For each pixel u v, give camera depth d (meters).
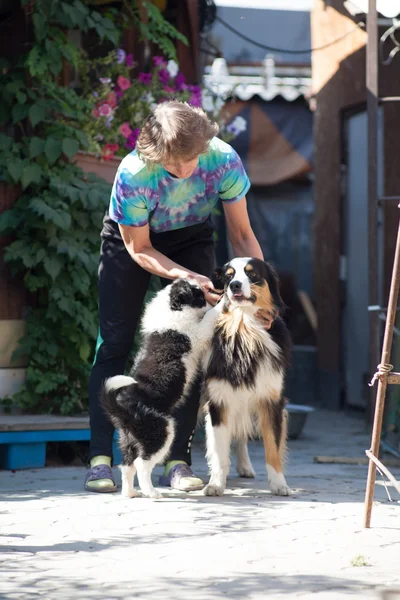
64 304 10.12
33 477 8.84
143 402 7.58
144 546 5.75
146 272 8.25
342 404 16.08
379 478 8.85
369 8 10.89
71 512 6.89
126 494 7.59
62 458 10.05
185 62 14.27
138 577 5.02
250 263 7.66
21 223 10.34
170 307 7.91
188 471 8.16
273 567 5.21
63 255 10.23
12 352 10.35
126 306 8.23
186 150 6.77
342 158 15.93
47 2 10.44
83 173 10.81
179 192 7.44
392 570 5.14
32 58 10.37
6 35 10.80
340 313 16.08
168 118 6.80
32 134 10.74
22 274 10.44
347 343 15.98
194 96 12.75
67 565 5.29
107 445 8.27
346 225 16.00
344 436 12.72
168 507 7.10
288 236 21.70
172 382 7.73
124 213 7.44
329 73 16.41
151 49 13.98
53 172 10.50
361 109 15.16
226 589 4.76
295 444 11.89
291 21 19.39
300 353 17.70
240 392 7.57
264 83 19.81
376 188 11.02
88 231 10.62
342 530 6.20
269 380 7.56
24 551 5.63
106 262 8.22
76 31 13.28
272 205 21.69
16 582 4.94
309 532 6.14
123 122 12.23
